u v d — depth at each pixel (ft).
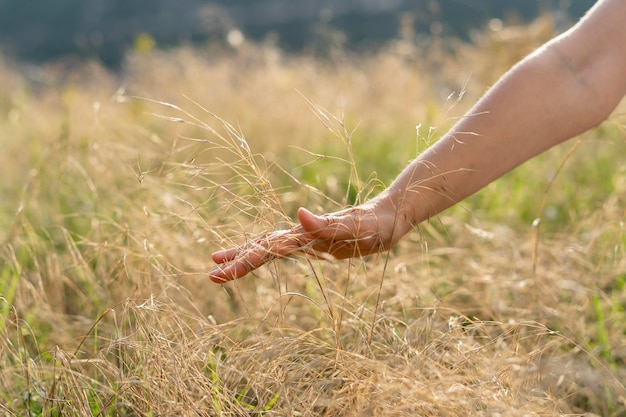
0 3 59.82
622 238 9.21
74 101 15.74
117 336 6.84
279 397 6.01
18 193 12.10
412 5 43.98
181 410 5.71
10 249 8.98
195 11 53.67
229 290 8.67
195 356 6.09
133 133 12.77
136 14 55.77
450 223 11.05
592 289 8.29
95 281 8.58
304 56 23.97
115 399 6.07
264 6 52.42
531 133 5.84
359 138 16.11
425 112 16.79
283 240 5.54
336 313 6.72
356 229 5.43
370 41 38.65
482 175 5.81
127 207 9.21
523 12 39.50
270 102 16.83
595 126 6.07
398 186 5.70
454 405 5.46
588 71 5.95
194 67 18.79
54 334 7.92
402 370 5.82
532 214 11.69
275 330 6.32
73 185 11.19
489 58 16.88
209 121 15.79
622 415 6.83
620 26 5.99
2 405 6.20
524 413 5.49
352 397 5.63
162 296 6.98
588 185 12.48
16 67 27.94
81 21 57.00
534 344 7.33
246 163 6.76
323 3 49.88
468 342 6.52
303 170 13.53
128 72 21.09
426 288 8.37
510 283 8.29
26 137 15.21
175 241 8.54
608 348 7.54
